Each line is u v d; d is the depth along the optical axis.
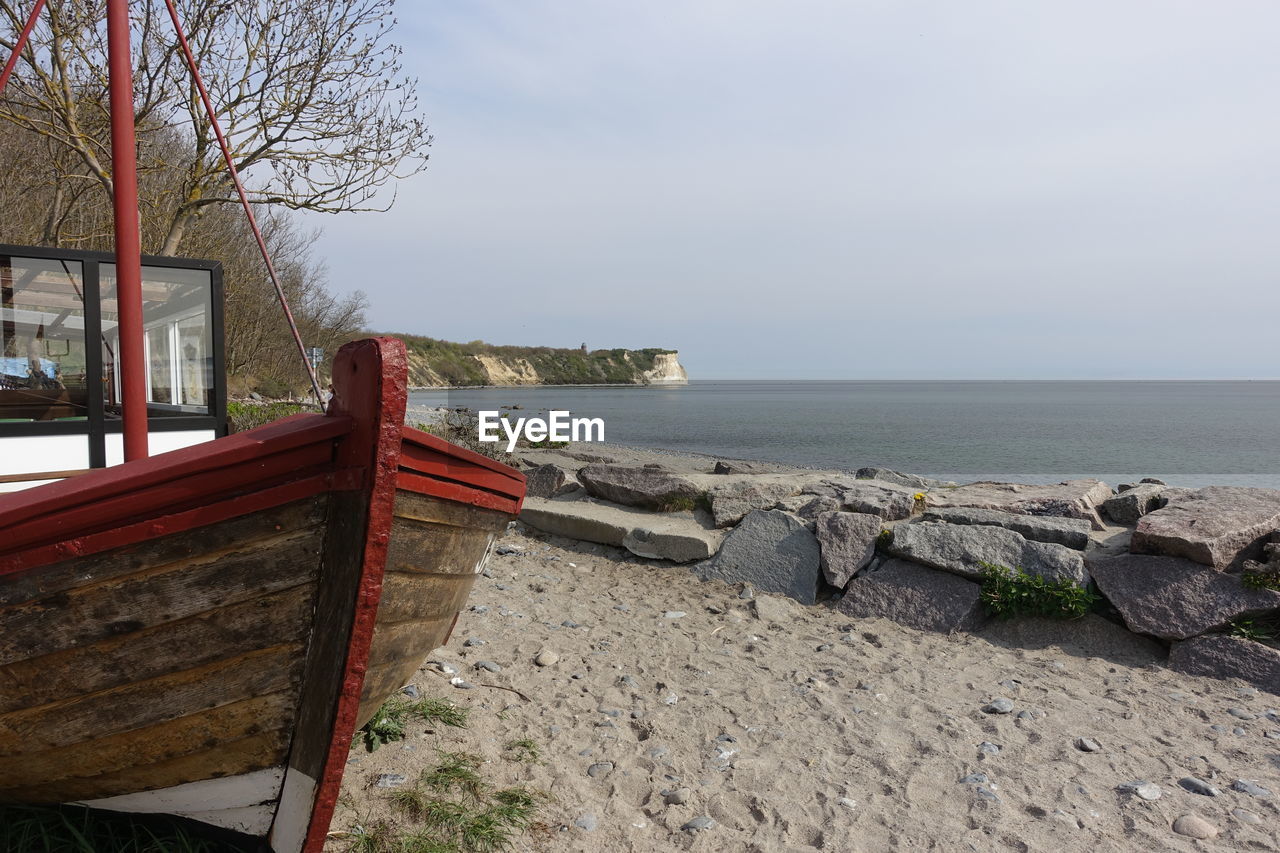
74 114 11.35
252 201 12.55
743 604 7.10
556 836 3.62
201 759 2.95
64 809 3.20
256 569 2.68
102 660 2.68
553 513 9.26
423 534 3.08
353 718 2.77
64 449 4.80
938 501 8.03
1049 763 4.39
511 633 6.29
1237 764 4.39
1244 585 5.82
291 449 2.56
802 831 3.72
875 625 6.63
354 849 3.39
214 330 5.28
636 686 5.38
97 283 4.82
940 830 3.73
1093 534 7.01
